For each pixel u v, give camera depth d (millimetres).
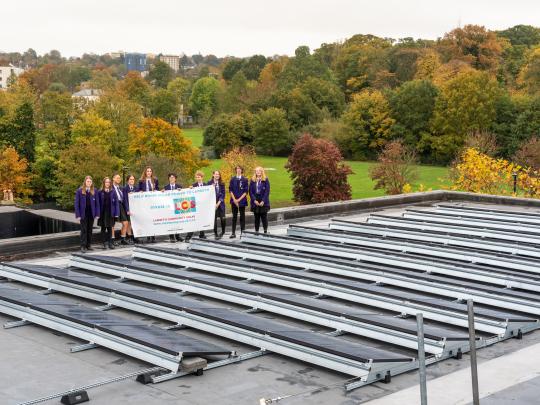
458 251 18062
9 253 19109
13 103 116188
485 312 12234
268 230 23875
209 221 21672
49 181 82375
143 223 20875
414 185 71312
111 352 10922
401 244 19250
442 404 8859
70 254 19172
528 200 31609
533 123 93062
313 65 155250
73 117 97938
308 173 67562
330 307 12398
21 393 9305
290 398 9047
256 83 168250
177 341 10516
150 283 15250
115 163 78812
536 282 14477
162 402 8930
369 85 147250
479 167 46406
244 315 12172
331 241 20875
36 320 12203
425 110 105125
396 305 12906
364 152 111875
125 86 172125
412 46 150875
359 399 9016
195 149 85000
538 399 9031
